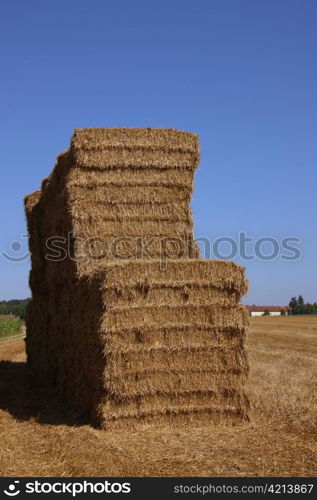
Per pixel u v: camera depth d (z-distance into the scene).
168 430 9.13
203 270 9.62
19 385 14.25
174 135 11.10
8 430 9.20
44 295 14.86
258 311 118.50
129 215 10.77
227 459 7.51
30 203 16.20
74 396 11.17
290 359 18.75
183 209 11.04
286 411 10.21
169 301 9.50
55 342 13.42
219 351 9.64
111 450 7.83
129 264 9.33
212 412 9.52
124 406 9.24
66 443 8.16
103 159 10.74
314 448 8.01
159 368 9.38
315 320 58.12
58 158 12.08
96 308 9.45
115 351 9.20
